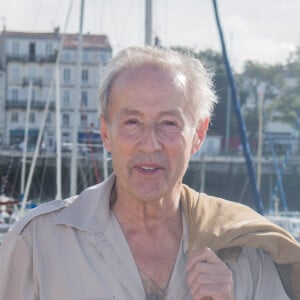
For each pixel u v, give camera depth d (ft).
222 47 50.47
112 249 9.57
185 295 9.58
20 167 119.14
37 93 187.52
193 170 118.62
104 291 9.38
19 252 9.73
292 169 150.41
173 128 9.47
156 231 9.86
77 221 9.68
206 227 9.79
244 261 9.87
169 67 9.57
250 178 46.98
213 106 10.18
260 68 201.87
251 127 183.42
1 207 70.23
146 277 9.59
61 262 9.55
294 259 9.71
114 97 9.57
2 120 188.85
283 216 79.66
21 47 189.26
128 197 9.75
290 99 197.26
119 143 9.47
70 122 178.91
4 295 9.78
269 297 9.87
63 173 126.00
